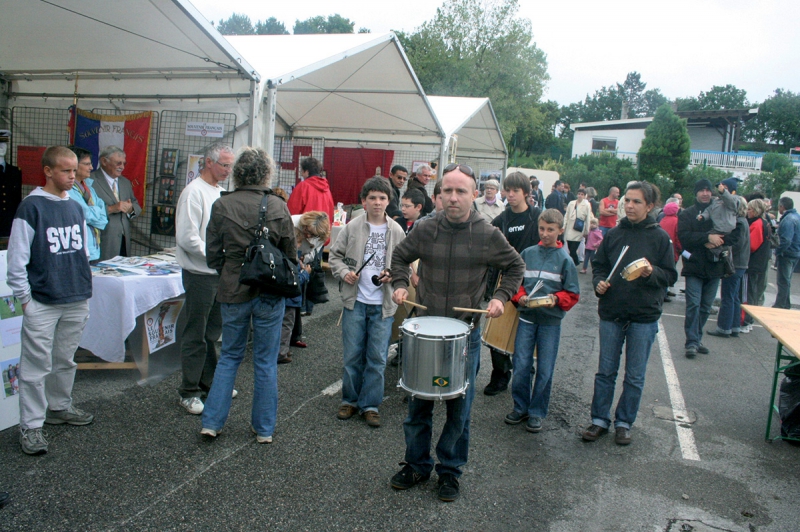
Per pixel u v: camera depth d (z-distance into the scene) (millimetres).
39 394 3465
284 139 12289
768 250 7996
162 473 3361
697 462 3963
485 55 38188
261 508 3080
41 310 3406
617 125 40062
